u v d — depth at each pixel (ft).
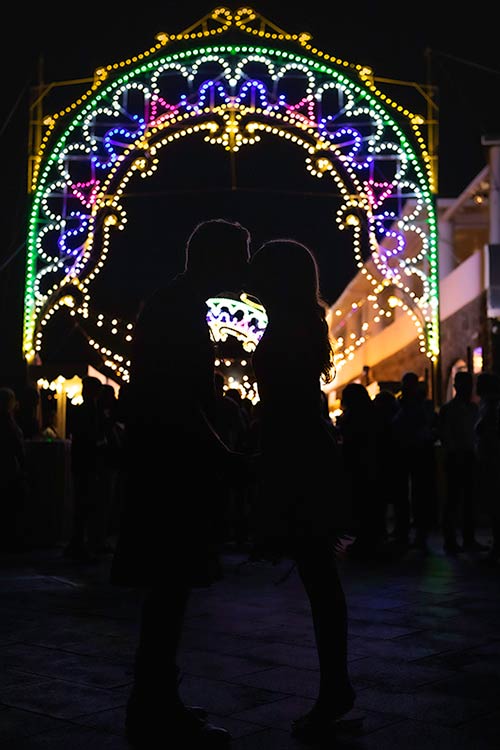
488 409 29.48
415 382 33.06
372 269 83.87
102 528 32.04
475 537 36.94
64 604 20.86
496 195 58.49
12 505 31.45
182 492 11.21
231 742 10.90
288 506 11.84
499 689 13.25
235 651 15.72
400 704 12.45
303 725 11.14
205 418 11.41
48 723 11.53
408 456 32.91
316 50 41.45
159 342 11.41
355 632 17.52
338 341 47.88
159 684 11.09
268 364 12.26
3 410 31.09
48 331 54.03
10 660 15.06
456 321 69.05
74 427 29.91
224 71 41.65
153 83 42.01
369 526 30.17
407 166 43.65
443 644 16.40
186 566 11.14
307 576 11.86
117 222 43.55
